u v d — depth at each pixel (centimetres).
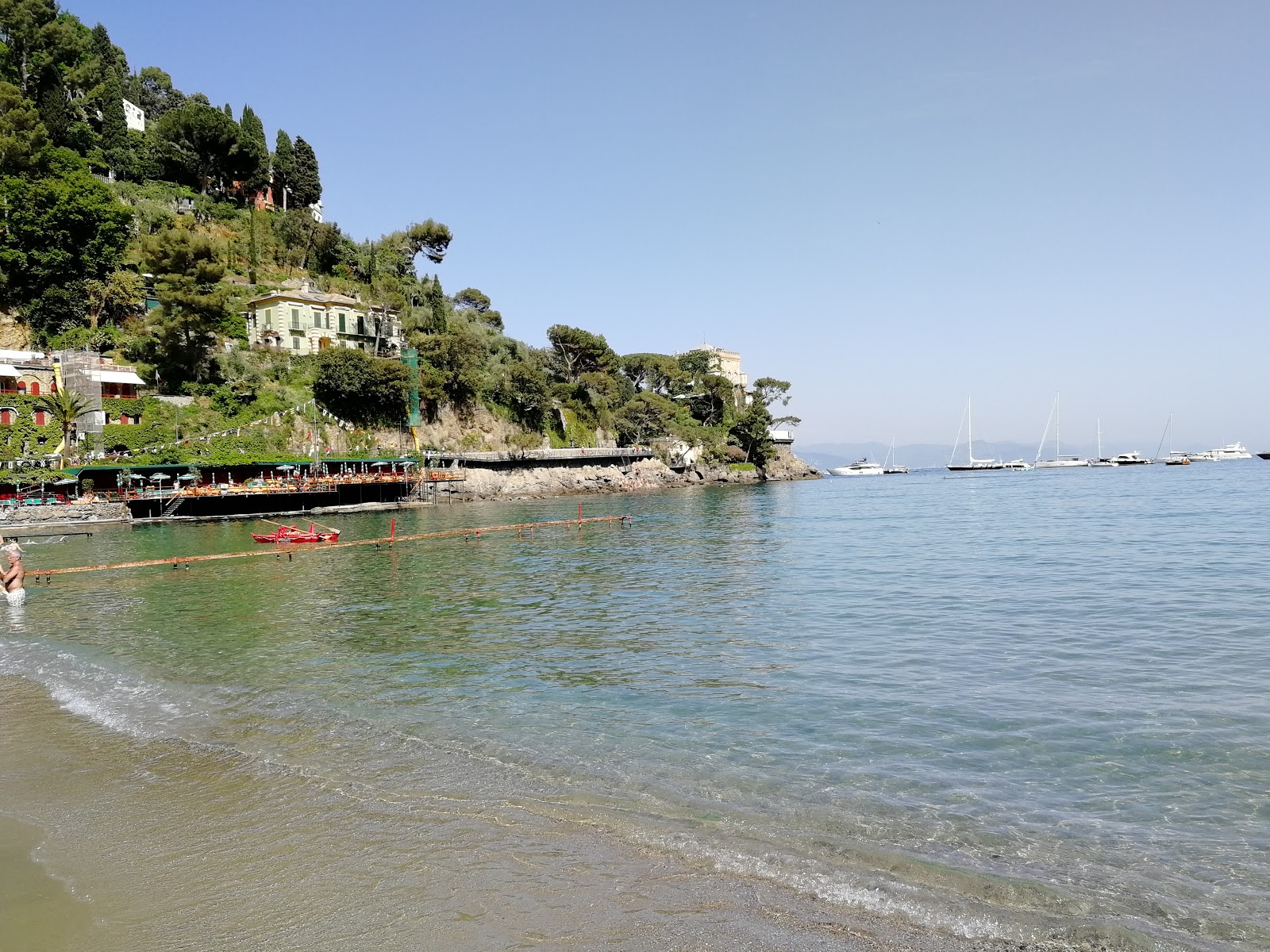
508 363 14412
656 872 927
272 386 10425
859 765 1303
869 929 805
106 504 7631
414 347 12219
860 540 5553
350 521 8056
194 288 9544
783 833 1038
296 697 1762
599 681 1884
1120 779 1230
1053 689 1747
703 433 17188
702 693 1769
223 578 4056
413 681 1900
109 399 8731
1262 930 809
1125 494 10912
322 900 868
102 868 953
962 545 5075
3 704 1742
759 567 4172
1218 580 3278
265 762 1322
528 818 1082
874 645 2253
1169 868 948
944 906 852
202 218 12875
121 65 15150
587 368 15625
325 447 10506
